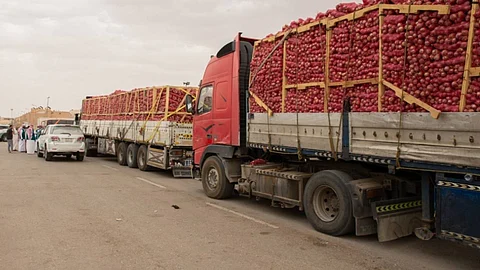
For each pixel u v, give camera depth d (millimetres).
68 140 19188
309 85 6578
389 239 5641
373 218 5801
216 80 9672
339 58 6020
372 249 5723
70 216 7340
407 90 5000
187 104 10570
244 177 8648
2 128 47156
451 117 4492
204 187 10023
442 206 4750
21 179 12367
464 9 4371
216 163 9523
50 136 19016
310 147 6590
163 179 13305
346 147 5898
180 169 13781
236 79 8812
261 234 6430
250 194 8422
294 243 5945
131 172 15164
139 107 16266
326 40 6254
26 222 6852
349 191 6035
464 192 4520
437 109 4637
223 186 9375
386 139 5281
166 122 13805
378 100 5398
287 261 5117
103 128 20906
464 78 4379
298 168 7816
